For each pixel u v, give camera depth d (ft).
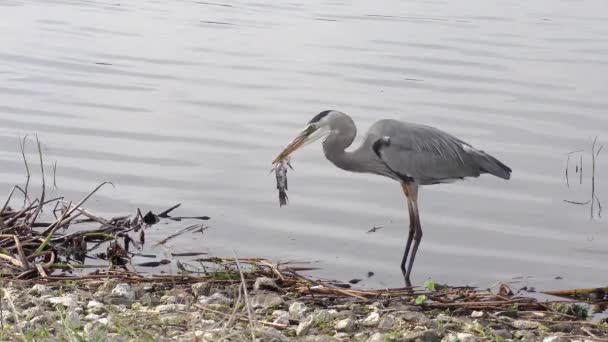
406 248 35.35
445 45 72.33
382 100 56.18
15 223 34.53
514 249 37.24
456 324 25.50
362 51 69.72
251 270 31.12
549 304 29.12
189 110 53.21
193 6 88.63
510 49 71.31
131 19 80.79
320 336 23.24
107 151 45.91
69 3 88.02
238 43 71.61
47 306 25.17
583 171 45.50
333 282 32.76
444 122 51.93
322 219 39.29
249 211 39.60
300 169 45.03
